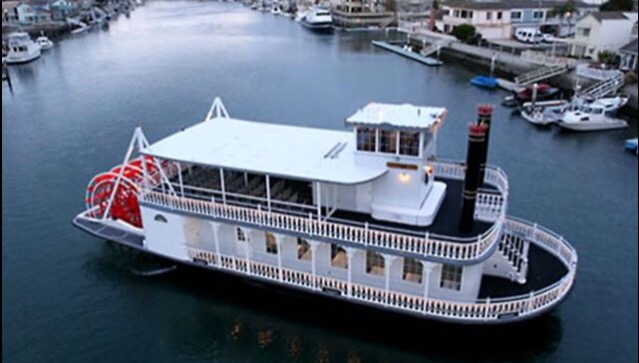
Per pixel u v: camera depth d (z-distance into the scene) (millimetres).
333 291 26500
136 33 155375
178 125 65062
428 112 27047
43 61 110188
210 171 32719
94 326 27625
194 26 171625
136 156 53812
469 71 95625
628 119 63812
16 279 31703
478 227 26297
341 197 27688
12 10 152625
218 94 80125
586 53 84812
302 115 69125
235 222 27578
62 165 51281
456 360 24391
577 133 58812
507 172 47938
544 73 77625
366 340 25766
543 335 25859
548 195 43000
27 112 70750
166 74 95312
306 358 25109
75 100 77125
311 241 26172
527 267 27906
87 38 145125
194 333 26938
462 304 24016
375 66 101500
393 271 26000
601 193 43375
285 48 124625
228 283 30266
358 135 26031
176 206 28984
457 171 31359
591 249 34438
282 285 27641
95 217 35312
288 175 25766
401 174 26000
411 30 137750
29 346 26219
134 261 33094
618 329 26391
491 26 109000
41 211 40906
